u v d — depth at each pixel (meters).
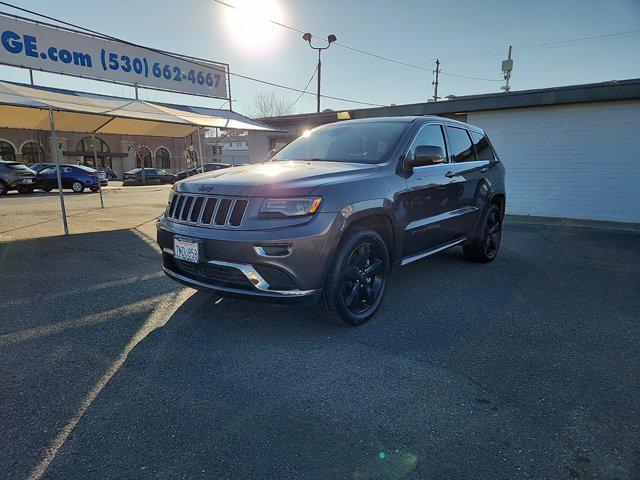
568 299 4.23
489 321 3.62
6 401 2.40
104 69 11.72
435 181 4.18
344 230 3.09
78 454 1.99
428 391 2.53
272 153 4.74
